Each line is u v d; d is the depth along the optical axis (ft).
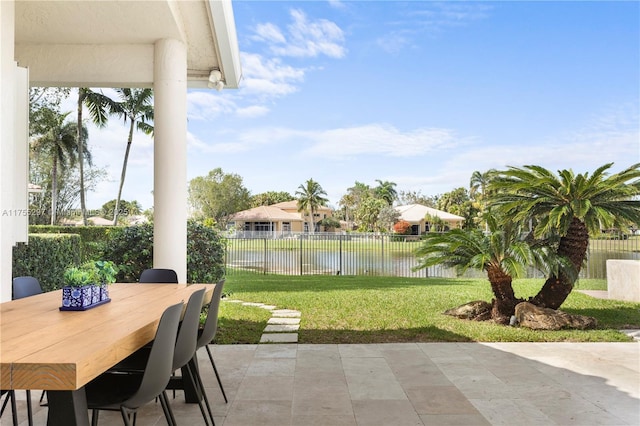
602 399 11.85
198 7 18.12
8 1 14.42
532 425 10.26
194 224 22.20
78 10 16.37
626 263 27.04
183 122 18.54
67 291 9.12
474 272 52.70
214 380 13.48
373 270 55.01
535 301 21.56
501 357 15.71
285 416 10.80
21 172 15.47
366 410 11.15
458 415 10.83
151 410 11.36
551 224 19.81
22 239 15.51
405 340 18.25
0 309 9.21
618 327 20.34
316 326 20.61
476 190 208.95
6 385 5.33
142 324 7.66
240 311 24.18
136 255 20.38
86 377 5.56
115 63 18.84
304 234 61.16
